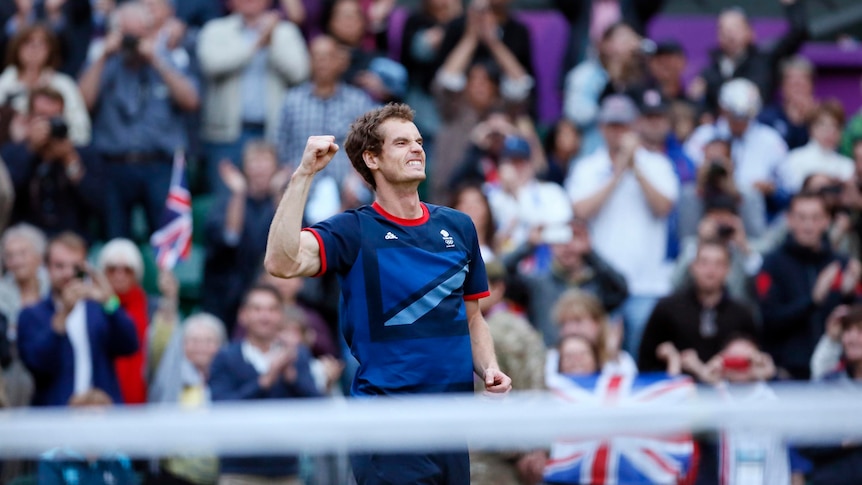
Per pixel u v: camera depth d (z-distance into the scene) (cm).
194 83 3328
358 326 1339
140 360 2480
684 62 3556
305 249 1311
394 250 1345
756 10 4597
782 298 2691
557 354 2197
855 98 4275
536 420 1148
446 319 1343
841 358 2347
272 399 2205
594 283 2641
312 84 3180
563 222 2736
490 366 1373
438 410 1122
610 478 1362
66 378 2319
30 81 3172
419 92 3591
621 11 3934
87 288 2348
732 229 2747
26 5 3509
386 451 1306
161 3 3353
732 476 1326
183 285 3222
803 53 4253
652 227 2850
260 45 3384
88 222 3011
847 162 3384
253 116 3391
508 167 2900
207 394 2244
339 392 2616
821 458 1315
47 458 1268
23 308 2353
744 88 3306
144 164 3216
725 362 2256
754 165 3303
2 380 2195
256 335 2231
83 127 3195
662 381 2006
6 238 2597
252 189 2973
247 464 1335
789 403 1216
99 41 3541
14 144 2925
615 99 2892
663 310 2417
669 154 3150
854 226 3008
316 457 1354
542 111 4106
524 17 4209
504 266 2566
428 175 3509
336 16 3453
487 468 1394
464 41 3544
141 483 1300
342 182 3102
